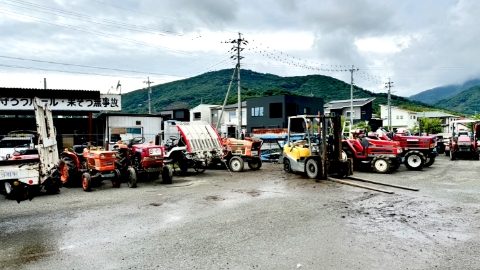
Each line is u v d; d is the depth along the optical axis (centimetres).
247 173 1226
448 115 5019
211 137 1228
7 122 2134
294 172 1220
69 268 393
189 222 578
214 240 483
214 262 405
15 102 1608
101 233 523
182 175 1196
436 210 642
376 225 549
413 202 711
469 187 876
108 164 920
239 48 2438
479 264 391
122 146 1025
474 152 1591
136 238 497
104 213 646
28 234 520
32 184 685
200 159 1172
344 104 4803
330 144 1086
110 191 884
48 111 772
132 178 927
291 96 3503
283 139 1734
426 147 1274
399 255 420
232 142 1316
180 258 418
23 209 683
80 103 1758
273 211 646
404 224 553
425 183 946
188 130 1209
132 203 733
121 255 431
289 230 526
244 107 4038
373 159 1172
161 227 550
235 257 419
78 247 462
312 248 447
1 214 644
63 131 2227
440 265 389
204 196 802
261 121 3634
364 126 3506
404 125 5197
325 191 845
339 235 499
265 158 1662
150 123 2020
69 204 728
